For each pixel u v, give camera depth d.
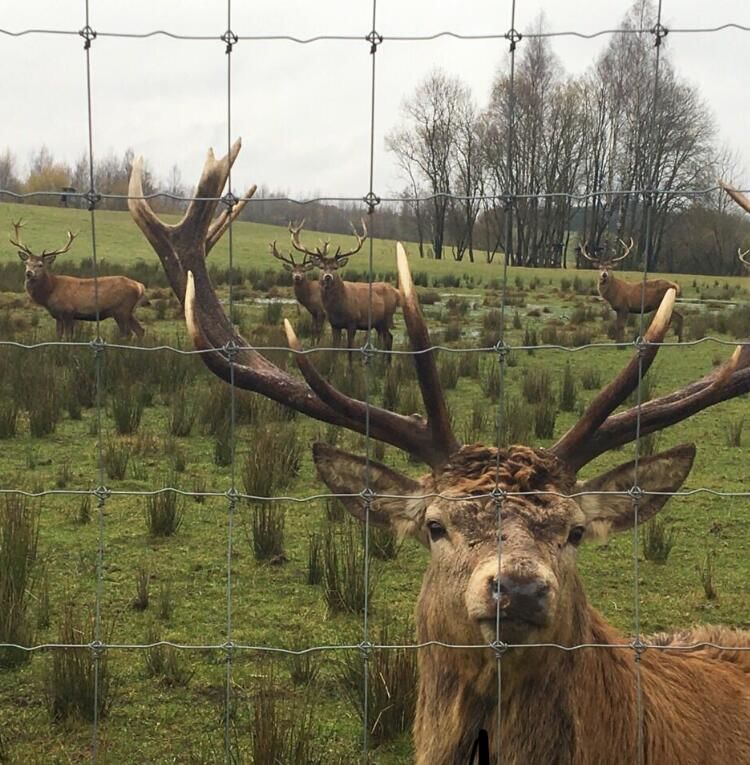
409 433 3.15
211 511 7.20
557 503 2.88
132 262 30.36
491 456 3.05
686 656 3.51
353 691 4.48
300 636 5.14
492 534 2.81
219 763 3.91
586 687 2.95
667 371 14.09
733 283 30.95
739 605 5.71
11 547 5.65
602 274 18.89
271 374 3.32
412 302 3.10
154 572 5.99
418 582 5.97
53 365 12.18
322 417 3.23
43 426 9.25
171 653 4.75
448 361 13.53
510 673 2.83
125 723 4.24
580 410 11.19
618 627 5.37
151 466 8.35
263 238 41.91
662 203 10.55
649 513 3.12
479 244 40.59
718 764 3.13
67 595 5.59
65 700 4.26
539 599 2.57
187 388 11.41
